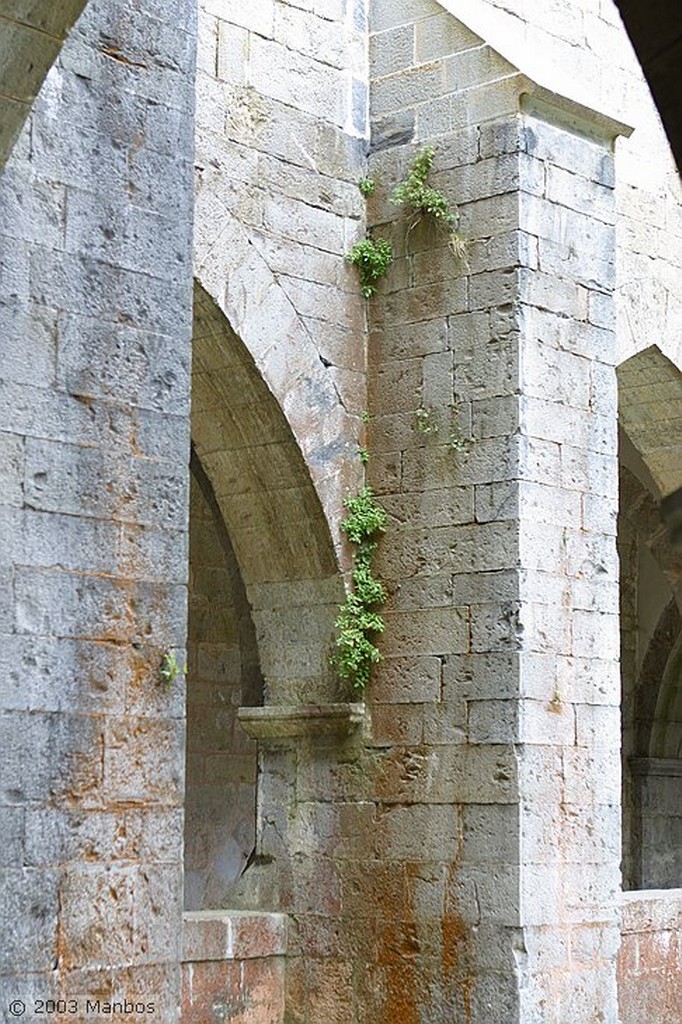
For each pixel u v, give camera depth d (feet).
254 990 42.37
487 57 43.01
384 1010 41.19
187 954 40.57
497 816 39.73
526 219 41.98
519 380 41.09
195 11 27.14
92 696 24.07
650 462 55.36
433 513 42.32
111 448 24.81
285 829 44.29
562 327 42.52
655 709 73.20
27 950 22.76
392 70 45.14
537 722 40.11
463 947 39.86
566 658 41.14
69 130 24.97
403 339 43.70
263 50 42.57
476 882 39.86
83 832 23.67
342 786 43.21
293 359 42.32
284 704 44.21
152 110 26.16
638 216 52.16
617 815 41.75
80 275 24.79
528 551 40.60
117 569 24.64
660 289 52.54
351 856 42.68
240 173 41.45
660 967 46.14
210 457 44.34
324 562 43.27
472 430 41.83
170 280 25.96
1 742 22.89
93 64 25.45
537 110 42.80
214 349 41.70
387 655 42.78
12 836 22.84
